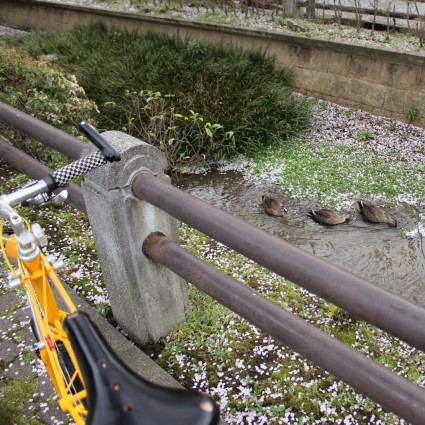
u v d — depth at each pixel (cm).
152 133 588
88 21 1074
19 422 229
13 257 186
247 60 732
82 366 130
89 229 387
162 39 849
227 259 374
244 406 243
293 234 511
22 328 280
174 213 208
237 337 280
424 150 629
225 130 639
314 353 188
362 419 237
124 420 118
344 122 707
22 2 1246
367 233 505
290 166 613
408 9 716
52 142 268
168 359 267
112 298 273
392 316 143
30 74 502
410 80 663
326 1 845
